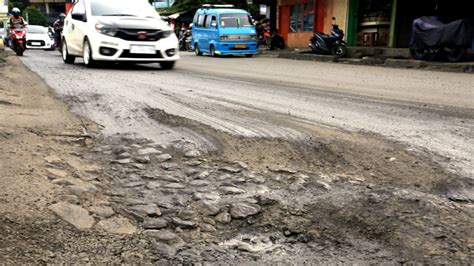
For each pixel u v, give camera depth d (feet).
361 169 11.34
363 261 7.30
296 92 24.32
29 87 22.61
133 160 11.91
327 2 74.84
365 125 15.81
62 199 9.02
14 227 7.78
